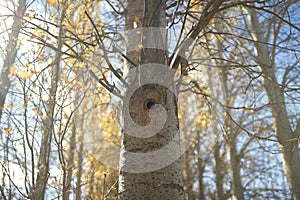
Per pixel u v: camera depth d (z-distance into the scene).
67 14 3.55
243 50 7.30
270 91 7.74
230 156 10.82
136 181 2.32
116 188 3.40
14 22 3.49
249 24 8.30
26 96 2.99
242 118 9.70
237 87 8.48
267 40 8.15
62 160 3.02
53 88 3.08
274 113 7.93
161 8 2.87
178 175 2.38
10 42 3.45
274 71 8.20
